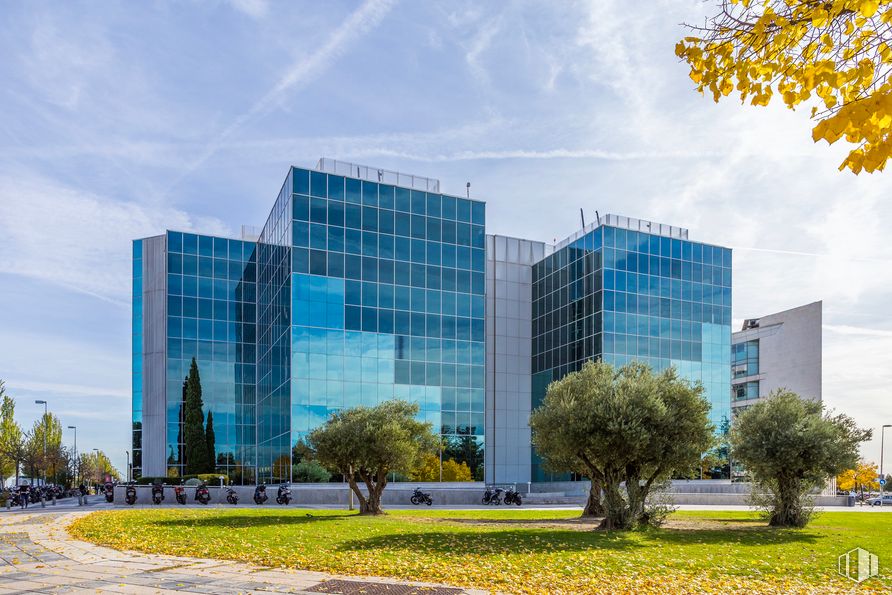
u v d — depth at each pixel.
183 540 17.39
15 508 38.81
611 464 21.75
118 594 10.21
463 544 17.00
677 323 59.12
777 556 15.49
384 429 29.12
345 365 47.88
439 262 53.06
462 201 54.72
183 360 55.69
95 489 106.31
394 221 51.50
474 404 52.91
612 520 21.58
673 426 20.98
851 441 23.14
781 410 23.91
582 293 58.62
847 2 4.23
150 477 50.00
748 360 77.38
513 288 65.81
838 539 19.42
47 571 12.44
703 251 61.47
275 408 49.25
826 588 11.59
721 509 38.56
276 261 51.44
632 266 57.53
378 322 49.72
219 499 39.44
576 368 58.75
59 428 87.50
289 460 45.03
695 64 5.21
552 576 12.18
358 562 13.57
